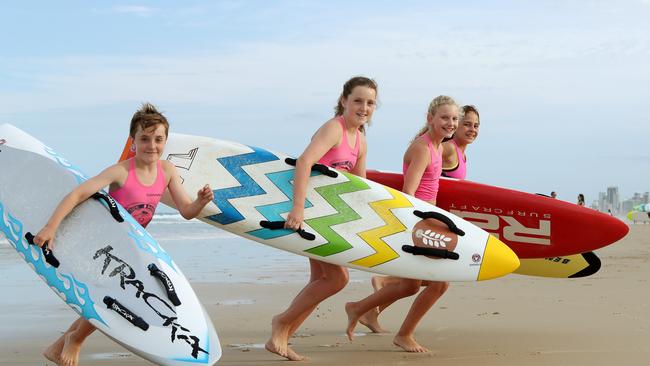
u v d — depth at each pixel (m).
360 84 4.78
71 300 3.63
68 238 3.81
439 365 4.34
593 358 4.49
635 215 52.25
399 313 6.58
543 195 6.26
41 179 4.07
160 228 27.89
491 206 6.17
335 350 4.88
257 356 4.64
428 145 5.17
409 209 4.84
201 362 3.38
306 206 4.74
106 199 3.88
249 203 4.71
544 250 6.17
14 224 3.89
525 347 4.89
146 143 3.93
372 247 4.62
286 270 10.58
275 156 4.96
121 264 3.72
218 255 13.71
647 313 6.36
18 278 9.26
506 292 7.92
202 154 4.91
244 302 7.18
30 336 5.25
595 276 9.59
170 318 3.53
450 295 7.68
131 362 4.40
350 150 4.91
